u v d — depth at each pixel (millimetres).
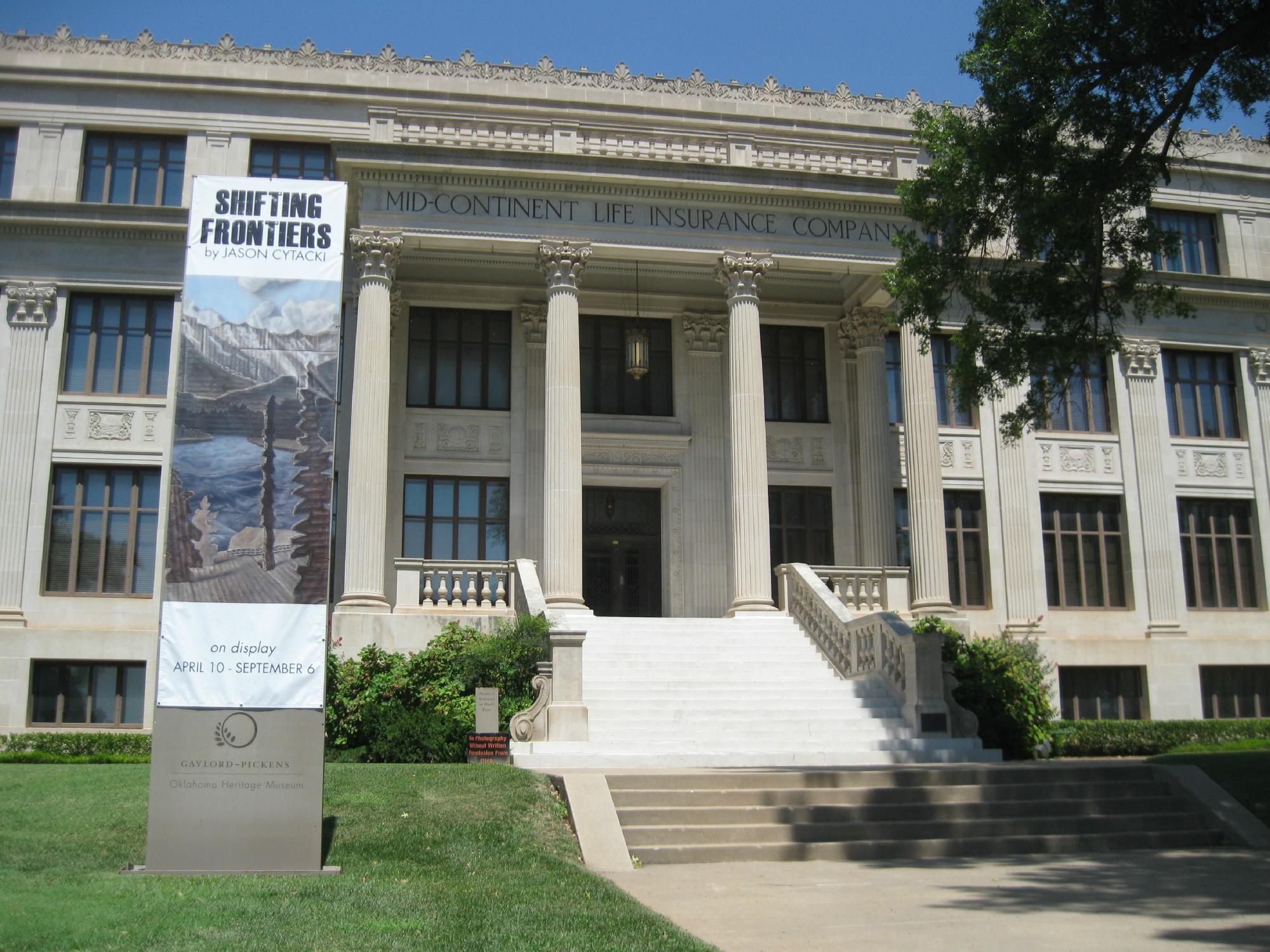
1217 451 33469
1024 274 20484
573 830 13805
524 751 19109
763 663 23422
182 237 29125
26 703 26766
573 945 8516
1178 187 35125
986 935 9320
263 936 8781
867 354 30469
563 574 25094
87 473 28438
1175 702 31281
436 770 16453
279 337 12578
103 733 25969
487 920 9383
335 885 10805
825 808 14914
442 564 25062
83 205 28797
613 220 27078
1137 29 17578
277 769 11750
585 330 31219
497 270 29828
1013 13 18484
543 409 30094
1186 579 32750
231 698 11805
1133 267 20438
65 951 8352
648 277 30156
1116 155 19141
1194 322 33812
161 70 30328
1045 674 27781
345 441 28812
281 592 12055
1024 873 12797
